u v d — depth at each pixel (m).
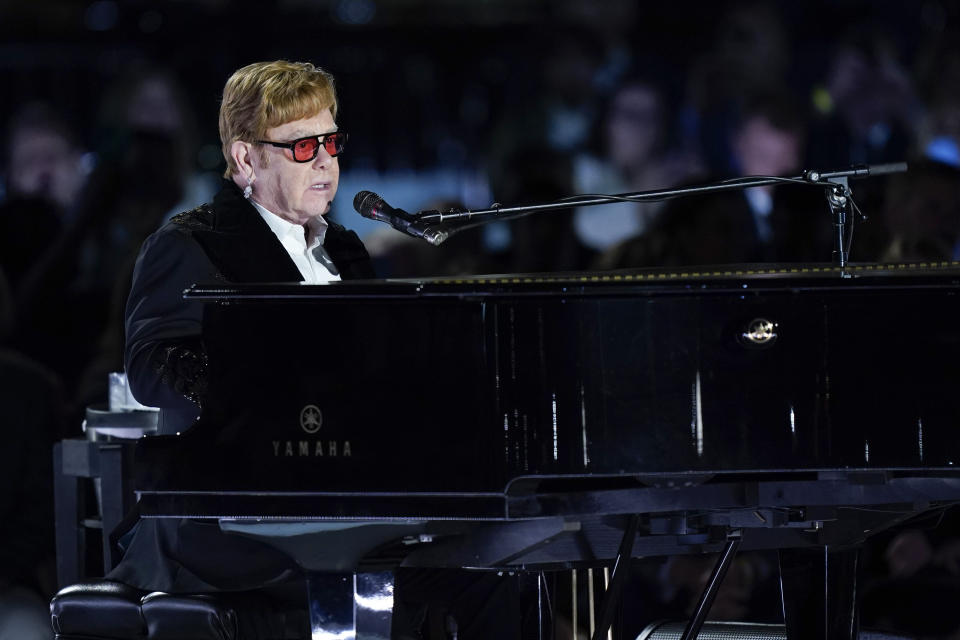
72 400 22.67
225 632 11.05
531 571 10.55
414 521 9.98
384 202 11.40
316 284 9.95
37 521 16.55
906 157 24.58
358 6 29.00
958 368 9.97
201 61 28.81
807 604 11.88
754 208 21.00
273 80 11.77
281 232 11.97
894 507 11.14
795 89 27.88
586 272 11.14
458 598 11.70
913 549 16.66
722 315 9.76
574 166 26.03
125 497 13.69
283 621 11.64
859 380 9.88
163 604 11.25
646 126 27.34
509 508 9.62
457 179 29.08
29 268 23.86
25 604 16.19
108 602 11.48
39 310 22.89
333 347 9.90
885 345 9.91
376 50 29.12
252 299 10.02
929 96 25.83
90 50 28.97
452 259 23.09
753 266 11.75
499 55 29.17
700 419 9.70
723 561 10.84
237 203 11.83
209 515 10.14
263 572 11.39
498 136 28.70
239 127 11.84
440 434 9.70
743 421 9.74
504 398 9.62
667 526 10.62
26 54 28.89
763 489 10.28
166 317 11.25
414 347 9.77
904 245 17.31
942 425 9.95
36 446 16.64
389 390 9.80
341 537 10.23
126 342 11.39
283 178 11.79
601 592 11.26
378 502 9.83
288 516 9.98
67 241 23.03
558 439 9.61
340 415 9.88
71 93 28.97
